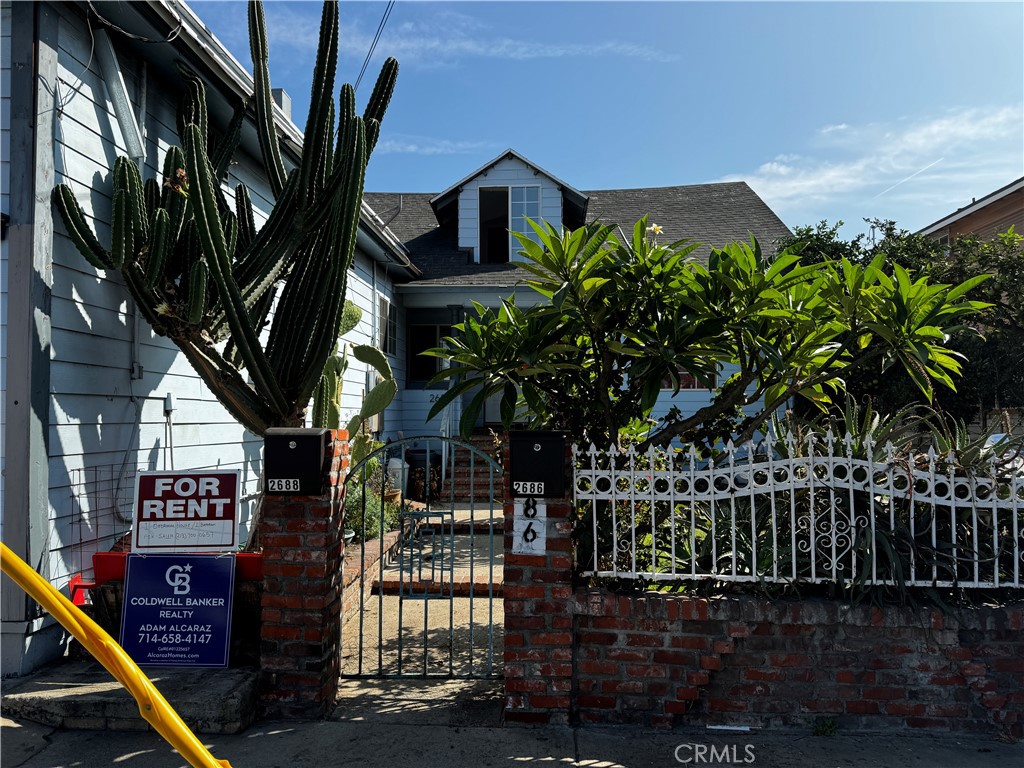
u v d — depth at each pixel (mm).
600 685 3965
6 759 3441
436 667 4816
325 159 5266
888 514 3947
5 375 4227
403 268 12641
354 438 7758
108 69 5012
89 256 4352
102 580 4395
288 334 5336
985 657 3850
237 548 4305
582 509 4332
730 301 4684
